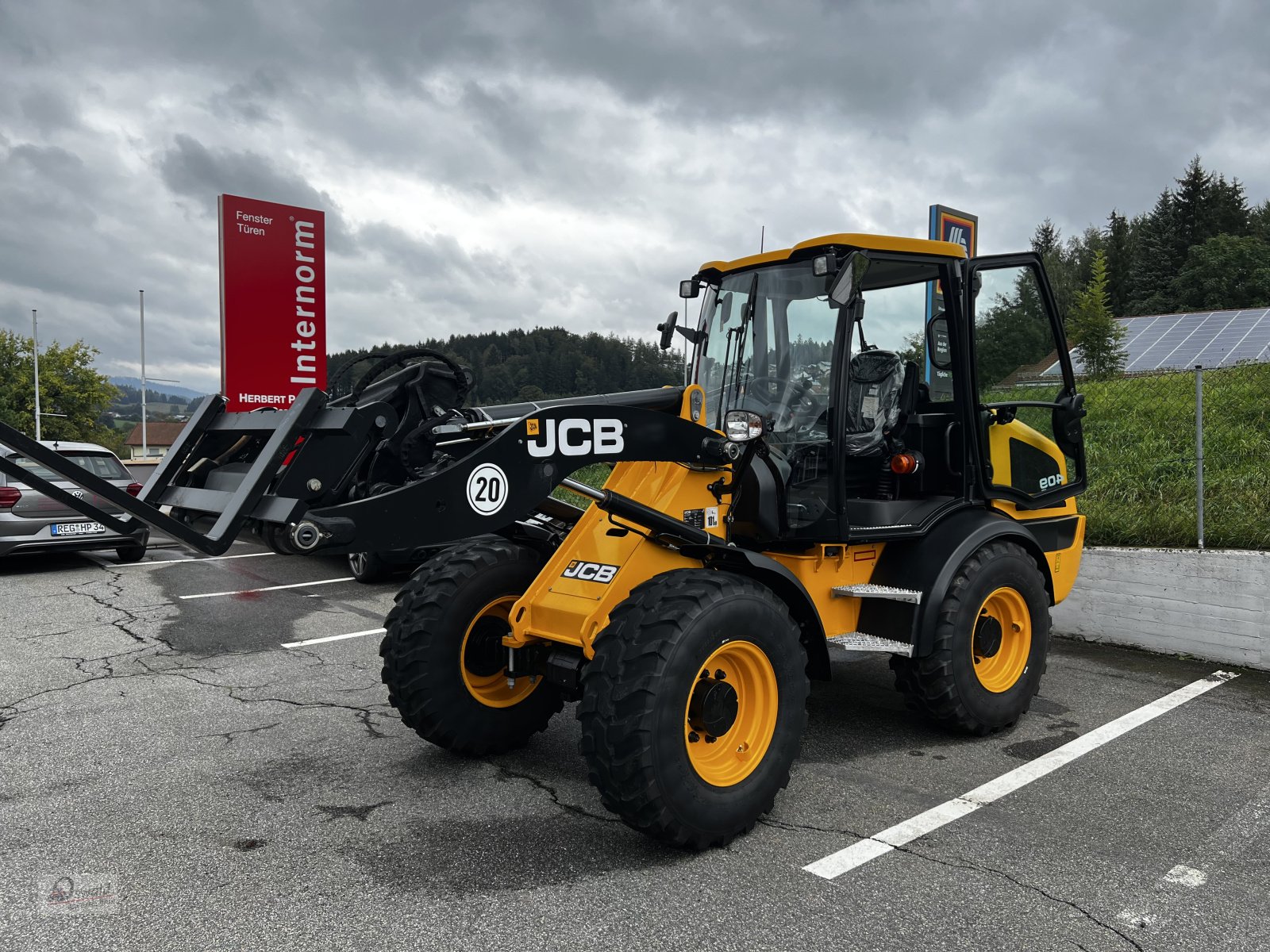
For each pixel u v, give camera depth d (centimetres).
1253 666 556
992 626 439
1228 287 5878
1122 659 580
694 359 455
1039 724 460
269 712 479
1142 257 6762
